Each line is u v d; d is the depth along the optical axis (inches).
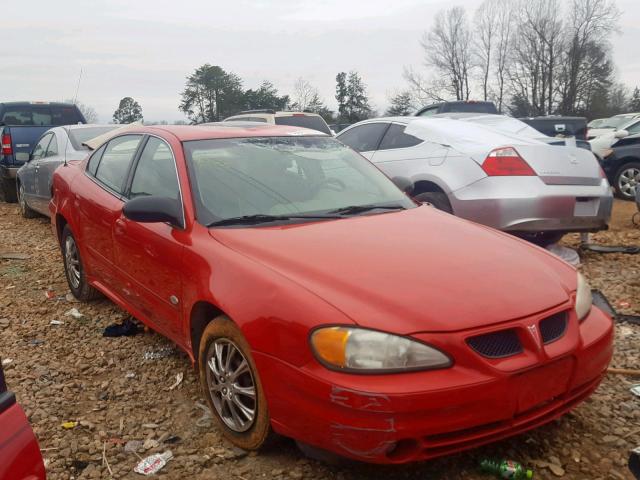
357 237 134.7
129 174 180.9
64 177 223.0
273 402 111.3
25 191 405.4
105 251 184.5
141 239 158.1
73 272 221.5
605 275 248.7
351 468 117.4
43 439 132.0
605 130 807.7
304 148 178.7
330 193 163.5
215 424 135.9
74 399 150.3
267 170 163.8
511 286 115.8
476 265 122.4
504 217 240.2
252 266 122.4
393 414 98.3
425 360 101.6
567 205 241.9
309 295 110.0
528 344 107.3
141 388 154.9
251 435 120.9
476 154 251.1
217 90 2208.4
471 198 246.4
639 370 158.2
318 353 103.7
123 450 127.3
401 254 125.3
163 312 152.6
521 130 379.9
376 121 315.3
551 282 121.5
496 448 123.3
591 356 117.0
